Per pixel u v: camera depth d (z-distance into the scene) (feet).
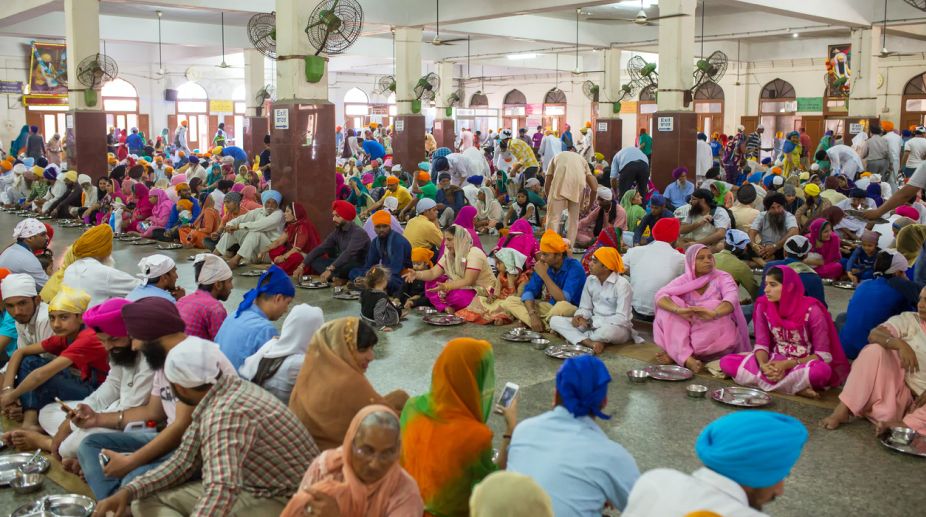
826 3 51.26
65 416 12.89
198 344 9.00
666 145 41.27
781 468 6.63
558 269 19.93
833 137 61.11
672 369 16.89
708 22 62.75
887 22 54.08
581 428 8.16
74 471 11.84
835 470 12.09
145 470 9.76
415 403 8.95
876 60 55.77
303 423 9.52
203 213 34.45
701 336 16.94
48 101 76.74
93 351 13.17
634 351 18.44
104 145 47.32
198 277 14.20
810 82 80.12
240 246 30.40
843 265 26.37
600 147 69.26
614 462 7.94
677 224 20.24
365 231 25.85
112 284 15.11
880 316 15.66
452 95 78.38
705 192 25.71
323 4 32.71
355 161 57.72
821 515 10.69
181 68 88.48
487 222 39.88
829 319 15.43
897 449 12.67
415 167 57.88
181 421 9.25
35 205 46.93
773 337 15.76
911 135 57.41
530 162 47.03
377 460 7.08
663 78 41.11
